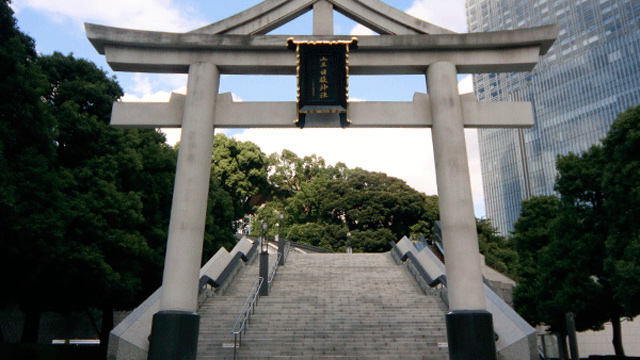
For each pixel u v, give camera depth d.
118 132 17.33
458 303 9.64
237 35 11.62
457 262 9.88
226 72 12.01
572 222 17.16
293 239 43.69
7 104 11.69
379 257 23.88
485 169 92.44
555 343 22.50
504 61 11.61
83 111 17.80
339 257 24.00
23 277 12.87
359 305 15.53
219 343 12.37
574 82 78.38
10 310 20.34
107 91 19.28
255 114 11.37
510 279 25.05
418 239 27.53
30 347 12.44
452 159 10.57
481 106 11.36
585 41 79.00
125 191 18.25
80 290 15.43
